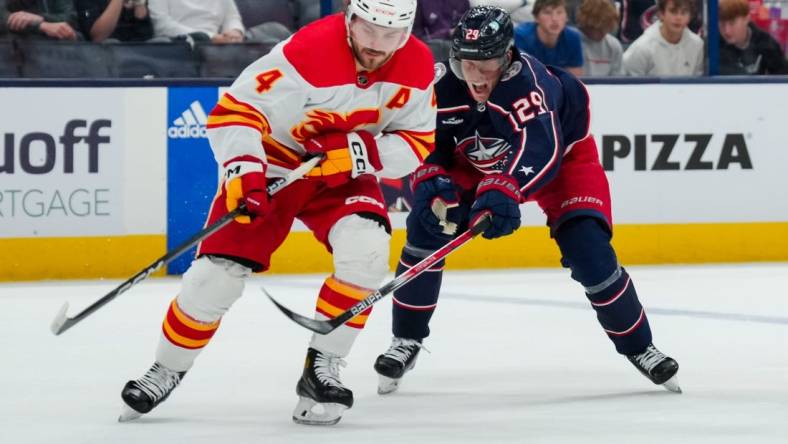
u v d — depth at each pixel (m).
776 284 20.25
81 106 20.78
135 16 21.94
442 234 11.67
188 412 10.67
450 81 11.31
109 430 9.88
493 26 10.60
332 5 22.36
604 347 14.48
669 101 22.72
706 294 19.19
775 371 12.90
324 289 10.03
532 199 12.09
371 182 10.24
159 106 21.12
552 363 13.42
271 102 9.62
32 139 20.59
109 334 15.38
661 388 11.91
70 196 20.81
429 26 22.69
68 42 21.66
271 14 22.56
